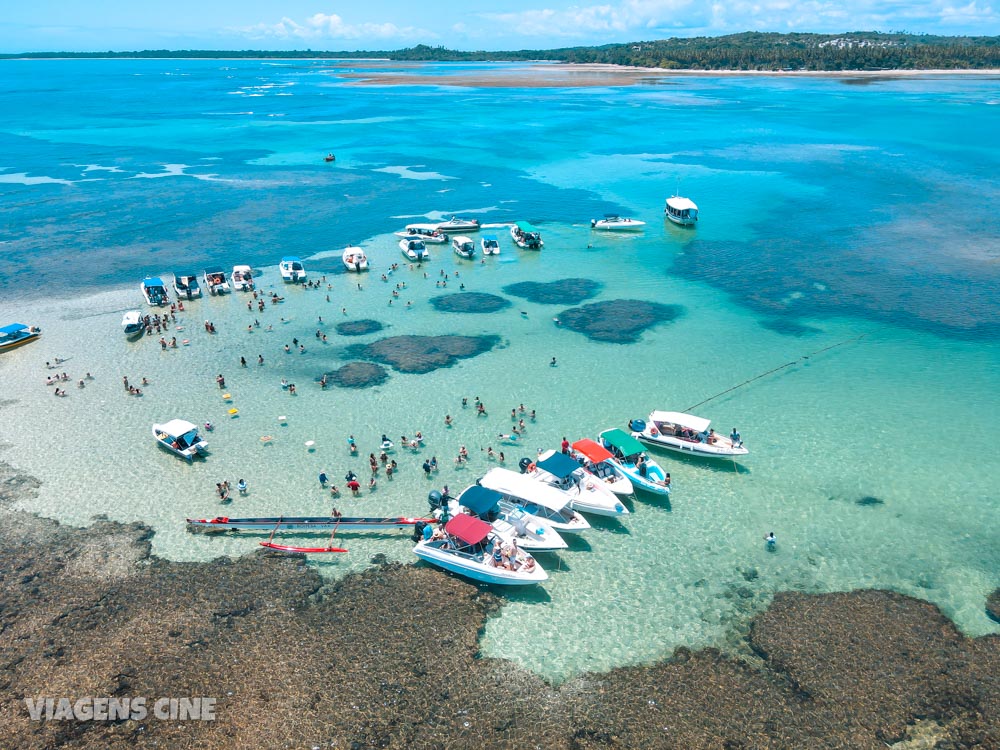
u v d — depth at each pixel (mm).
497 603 30562
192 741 23734
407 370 52719
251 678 26297
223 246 83312
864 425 44312
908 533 34656
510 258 79000
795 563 32812
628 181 115000
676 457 41844
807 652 27516
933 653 27266
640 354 54969
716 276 71750
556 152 141000
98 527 35594
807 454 41469
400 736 24078
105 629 28750
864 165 120938
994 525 35031
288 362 54250
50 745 23578
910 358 53062
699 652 27844
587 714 25047
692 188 108812
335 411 46969
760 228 87438
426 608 30062
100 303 66062
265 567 32625
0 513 36625
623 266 75625
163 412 47000
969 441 42250
